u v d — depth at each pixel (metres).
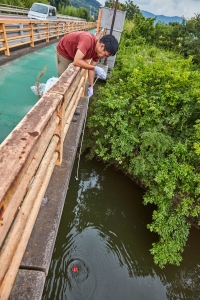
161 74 5.78
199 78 5.89
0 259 0.87
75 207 7.09
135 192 7.34
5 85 4.11
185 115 5.52
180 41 14.84
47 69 5.60
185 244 5.71
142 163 5.70
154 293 5.39
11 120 3.10
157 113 5.60
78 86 2.94
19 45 6.37
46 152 1.59
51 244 1.51
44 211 1.74
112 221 6.86
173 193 5.58
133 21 16.41
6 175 0.66
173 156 5.48
